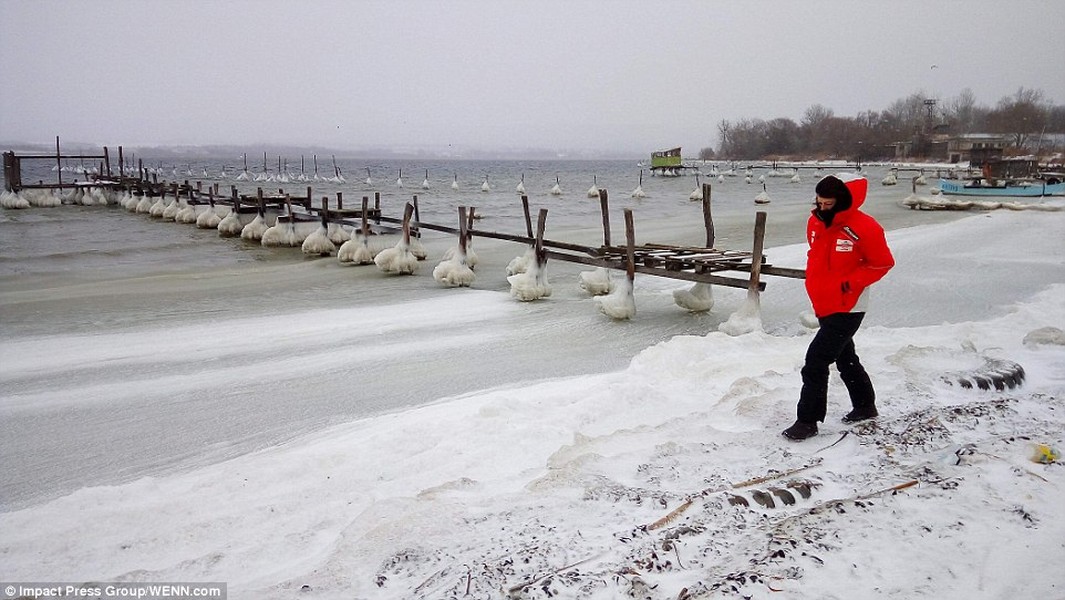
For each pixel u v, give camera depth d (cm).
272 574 351
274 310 1261
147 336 1058
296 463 512
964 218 2839
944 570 311
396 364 883
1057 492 384
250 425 676
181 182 7044
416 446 536
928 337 827
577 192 6241
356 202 4588
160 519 432
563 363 883
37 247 2328
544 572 318
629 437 510
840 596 292
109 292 1482
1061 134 13600
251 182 7525
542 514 383
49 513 453
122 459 603
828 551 326
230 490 476
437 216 3588
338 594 313
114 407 736
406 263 1673
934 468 420
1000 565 314
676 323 1106
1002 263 1606
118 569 375
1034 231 2264
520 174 11756
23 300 1388
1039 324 897
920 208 3581
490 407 602
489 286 1504
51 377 850
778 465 447
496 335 1036
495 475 476
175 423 686
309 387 794
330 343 996
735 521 367
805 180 8469
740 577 303
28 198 4150
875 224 471
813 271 492
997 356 711
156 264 1953
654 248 1265
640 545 341
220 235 2662
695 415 564
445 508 394
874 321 1064
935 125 13825
